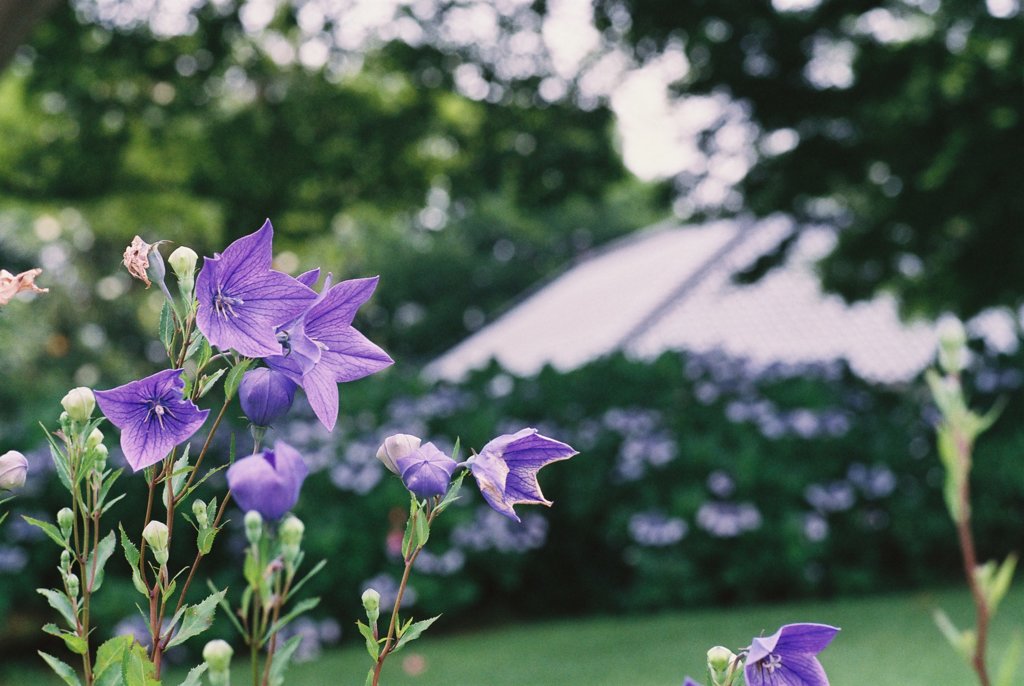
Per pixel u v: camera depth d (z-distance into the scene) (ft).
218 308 3.76
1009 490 30.50
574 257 149.79
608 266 96.27
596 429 29.17
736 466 28.14
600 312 77.46
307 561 24.36
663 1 30.55
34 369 94.43
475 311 147.02
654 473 28.84
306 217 51.80
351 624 25.21
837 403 30.99
